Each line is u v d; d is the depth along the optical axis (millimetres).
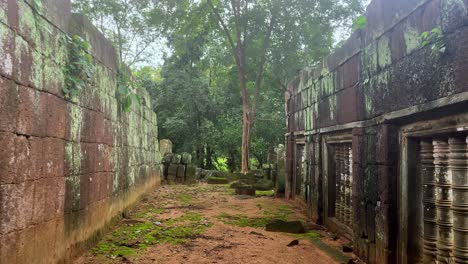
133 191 9156
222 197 11539
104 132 6332
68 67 4609
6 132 3131
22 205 3410
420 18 3787
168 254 5238
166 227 7023
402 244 4285
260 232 6734
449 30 3287
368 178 5109
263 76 19156
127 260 4934
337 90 6477
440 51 3354
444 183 3658
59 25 4379
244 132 17594
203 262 4895
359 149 5414
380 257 4645
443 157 3672
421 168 4164
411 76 3951
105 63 6441
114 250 5414
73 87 4652
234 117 21594
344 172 6582
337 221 6820
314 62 17500
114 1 16438
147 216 8133
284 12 16047
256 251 5438
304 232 6816
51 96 4078
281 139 20922
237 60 17422
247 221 7770
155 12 16453
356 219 5477
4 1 3088
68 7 4762
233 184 14164
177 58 22312
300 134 9461
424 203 3982
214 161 26953
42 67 3846
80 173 5090
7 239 3146
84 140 5258
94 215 5727
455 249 3428
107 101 6562
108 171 6586
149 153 12352
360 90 5430
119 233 6453
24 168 3447
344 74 6125
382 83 4684
